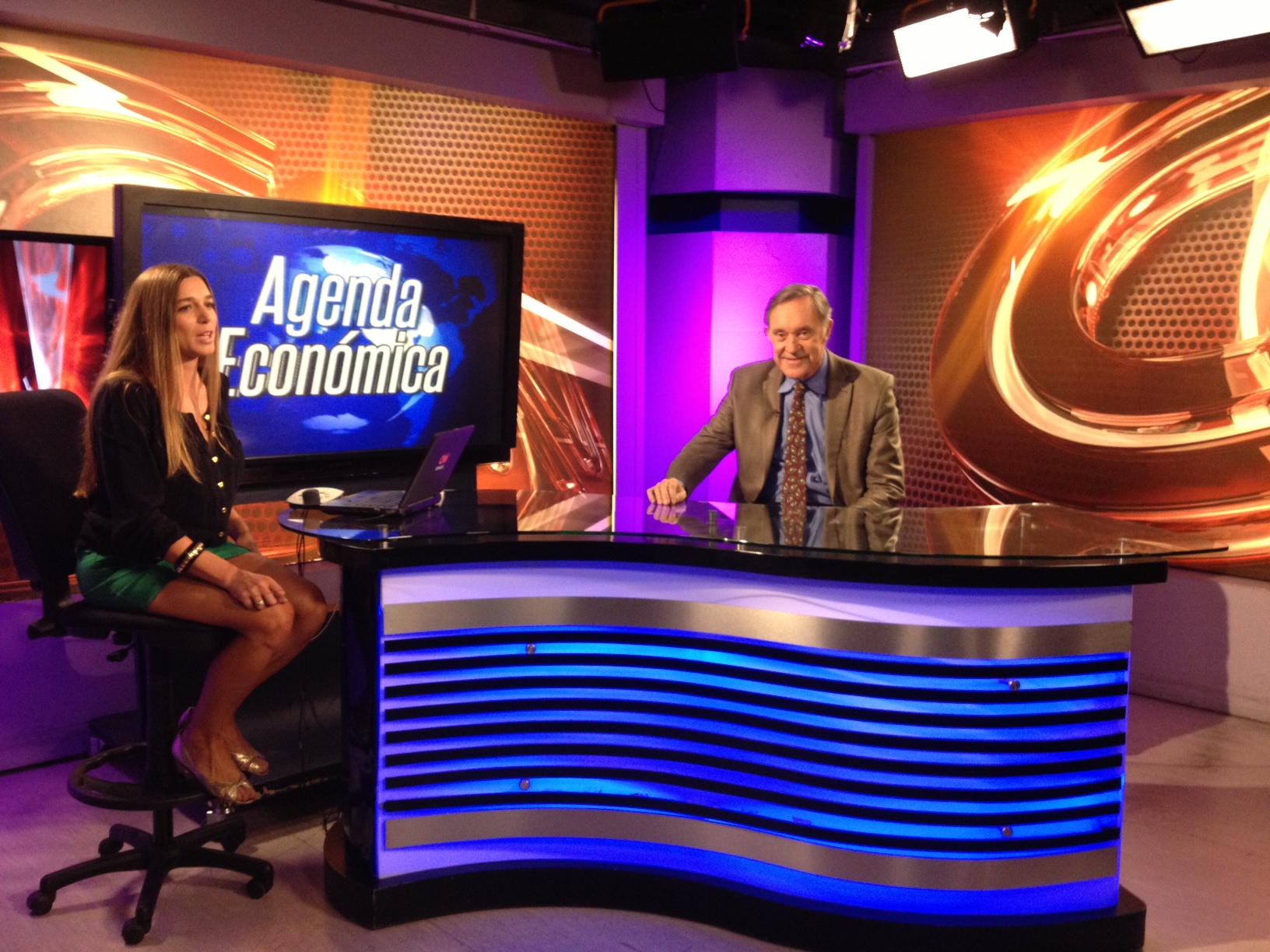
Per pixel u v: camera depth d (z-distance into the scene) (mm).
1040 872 2479
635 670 2658
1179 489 4391
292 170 4113
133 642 2783
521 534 2596
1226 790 3562
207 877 2873
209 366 2701
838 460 3381
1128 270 4457
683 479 3480
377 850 2627
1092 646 2443
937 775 2438
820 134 5281
